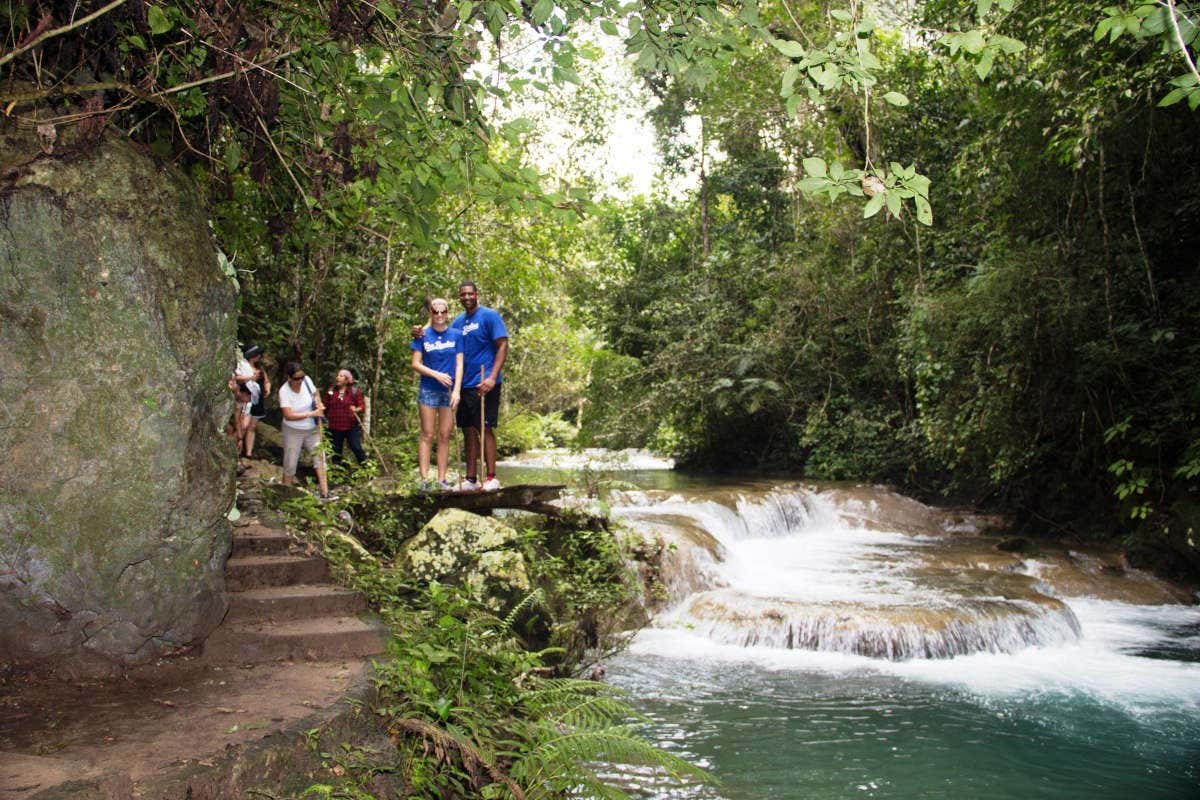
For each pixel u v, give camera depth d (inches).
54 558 160.6
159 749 134.2
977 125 620.1
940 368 584.4
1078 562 521.7
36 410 158.2
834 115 679.7
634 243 1068.5
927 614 384.8
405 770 151.9
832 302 780.6
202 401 175.2
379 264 643.5
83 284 160.2
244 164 201.2
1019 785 247.9
